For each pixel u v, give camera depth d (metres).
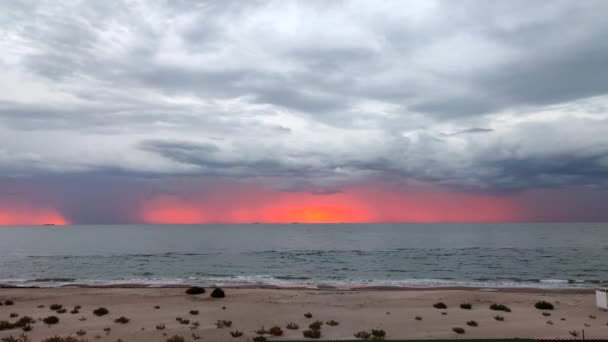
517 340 17.61
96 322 22.89
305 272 61.75
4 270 65.12
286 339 19.39
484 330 21.31
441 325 22.56
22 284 46.78
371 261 78.56
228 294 34.53
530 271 61.72
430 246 120.62
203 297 32.72
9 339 18.34
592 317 25.06
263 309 27.02
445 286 44.31
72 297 32.91
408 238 167.38
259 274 59.25
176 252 100.94
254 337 19.45
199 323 22.77
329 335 20.33
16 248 117.38
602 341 17.70
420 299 32.00
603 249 102.44
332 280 51.91
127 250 108.88
